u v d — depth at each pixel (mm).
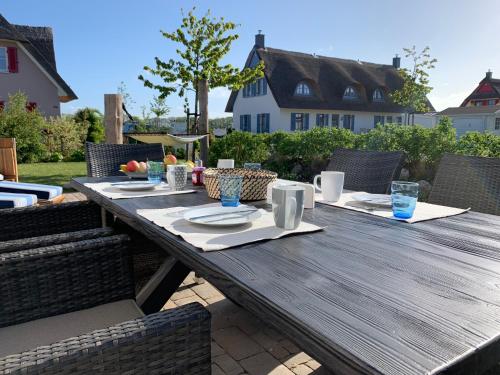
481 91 34656
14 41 14570
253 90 24141
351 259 933
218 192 1740
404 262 914
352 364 532
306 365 1765
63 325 1257
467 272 851
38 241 1415
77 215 2020
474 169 1845
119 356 808
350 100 24625
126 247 1441
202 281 2613
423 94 20406
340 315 645
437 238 1126
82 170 9703
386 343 561
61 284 1326
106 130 5230
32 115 11859
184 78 8922
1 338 1174
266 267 873
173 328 854
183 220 1314
